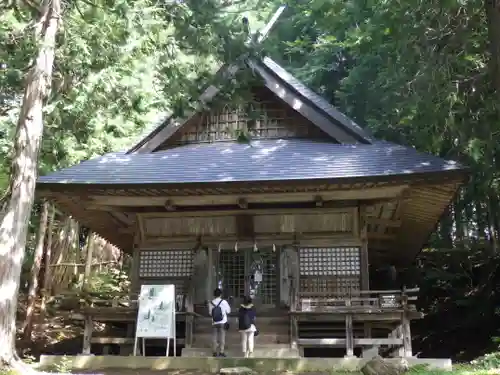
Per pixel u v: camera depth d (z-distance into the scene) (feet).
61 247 62.64
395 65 39.88
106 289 61.93
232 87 31.96
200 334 37.55
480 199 53.52
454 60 34.55
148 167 37.99
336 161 35.83
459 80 34.60
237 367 29.84
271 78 40.81
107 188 35.14
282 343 36.32
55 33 29.27
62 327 53.62
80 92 37.17
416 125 39.60
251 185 34.01
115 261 72.90
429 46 34.78
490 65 30.94
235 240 39.55
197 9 29.22
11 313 23.40
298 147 39.34
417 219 43.80
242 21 32.76
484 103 33.96
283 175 34.35
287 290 37.60
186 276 39.47
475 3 33.24
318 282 37.88
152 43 33.22
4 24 32.22
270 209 39.04
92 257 67.31
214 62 34.09
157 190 35.35
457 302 51.70
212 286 38.86
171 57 32.01
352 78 62.95
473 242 61.52
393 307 32.42
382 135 49.70
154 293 33.32
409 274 60.49
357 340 32.24
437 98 34.99
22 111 26.78
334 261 38.11
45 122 38.22
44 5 29.48
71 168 38.47
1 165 42.78
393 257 57.77
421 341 54.08
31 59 30.60
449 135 38.88
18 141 26.05
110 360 32.40
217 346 33.12
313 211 38.63
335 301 33.83
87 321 34.94
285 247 38.73
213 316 33.35
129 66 36.63
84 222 45.50
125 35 32.09
